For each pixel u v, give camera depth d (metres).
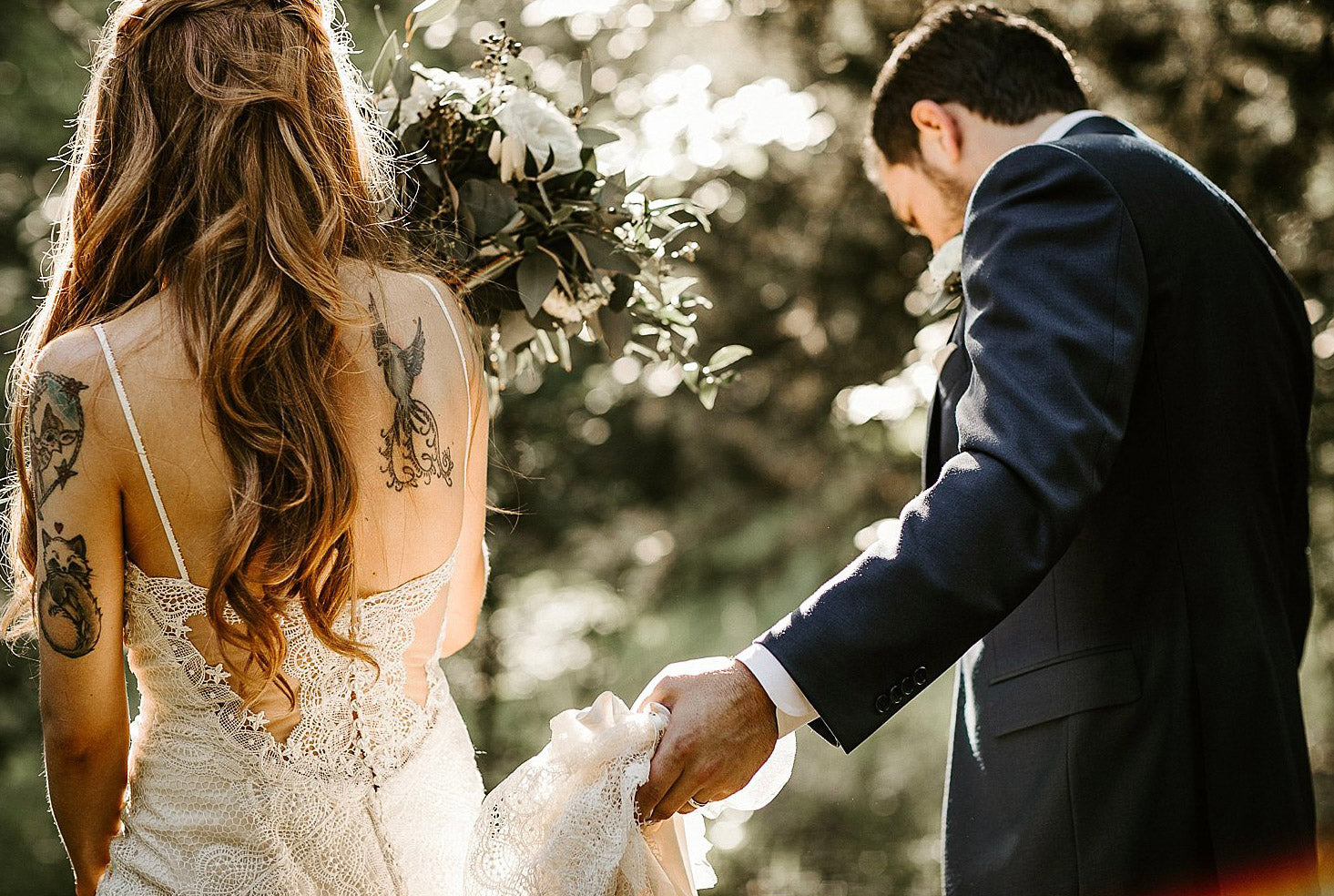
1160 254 1.83
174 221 1.54
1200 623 1.85
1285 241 4.91
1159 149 1.98
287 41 1.60
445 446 1.64
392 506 1.59
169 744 1.55
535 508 5.67
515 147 2.14
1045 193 1.82
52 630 1.52
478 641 5.07
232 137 1.54
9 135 5.83
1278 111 4.63
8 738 6.07
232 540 1.47
